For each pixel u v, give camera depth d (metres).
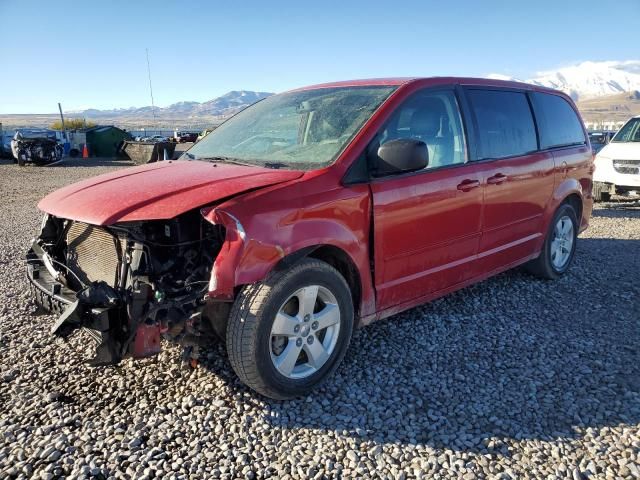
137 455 2.69
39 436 2.85
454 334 4.17
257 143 3.98
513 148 4.66
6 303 4.90
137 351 2.78
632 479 2.53
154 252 3.04
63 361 3.71
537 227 5.06
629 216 10.14
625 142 11.36
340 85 4.28
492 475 2.57
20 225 9.78
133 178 3.52
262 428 2.94
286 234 2.98
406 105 3.78
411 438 2.86
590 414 3.08
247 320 2.93
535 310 4.70
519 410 3.12
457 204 3.98
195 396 3.24
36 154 29.59
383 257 3.53
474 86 4.43
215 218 2.82
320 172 3.26
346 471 2.60
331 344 3.35
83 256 3.47
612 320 4.50
